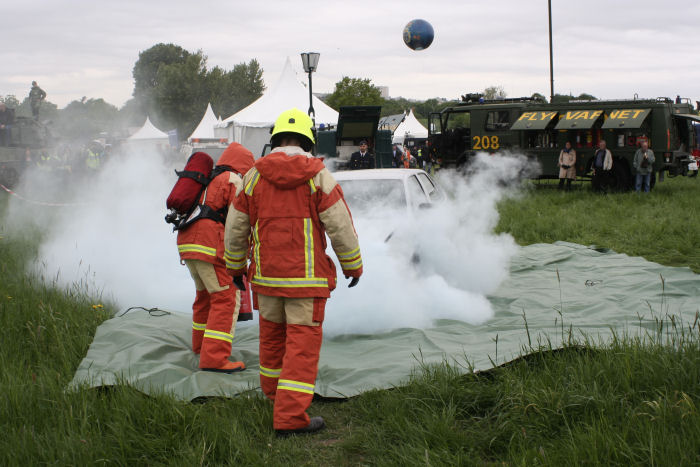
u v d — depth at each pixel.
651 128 17.66
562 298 6.17
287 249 3.30
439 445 3.02
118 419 3.29
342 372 4.19
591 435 2.83
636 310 5.57
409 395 3.64
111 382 3.86
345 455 3.16
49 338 4.80
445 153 22.05
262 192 3.35
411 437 3.14
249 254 3.65
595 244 9.62
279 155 3.28
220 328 4.32
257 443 3.30
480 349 4.48
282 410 3.34
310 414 3.69
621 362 3.61
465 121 22.11
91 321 5.38
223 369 4.29
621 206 13.70
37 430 3.29
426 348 4.62
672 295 5.98
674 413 3.00
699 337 4.03
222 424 3.30
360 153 17.02
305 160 3.28
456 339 4.88
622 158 18.03
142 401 3.47
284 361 3.38
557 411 3.20
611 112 18.06
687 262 8.04
